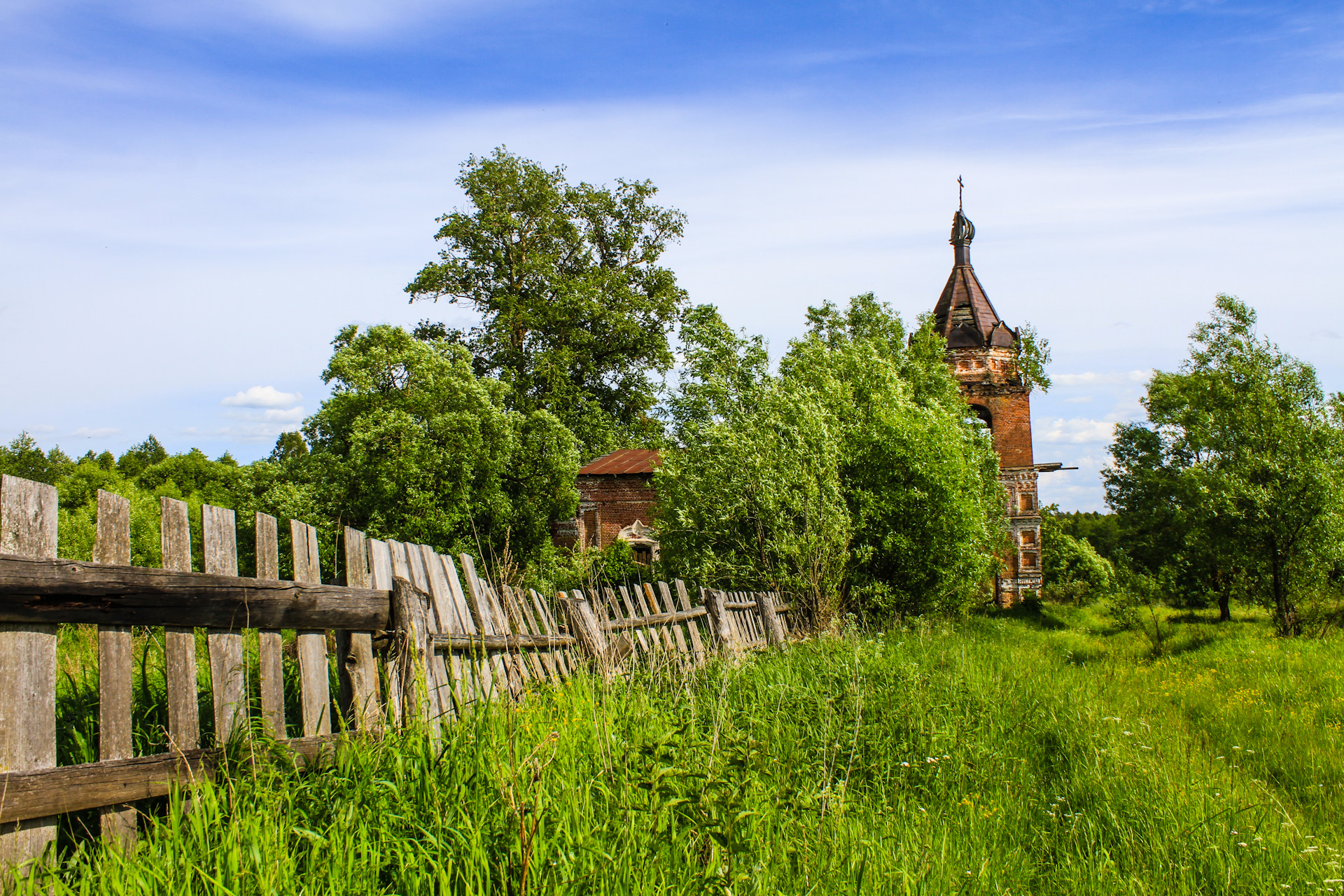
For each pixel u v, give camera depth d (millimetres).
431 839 2879
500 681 5383
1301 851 4496
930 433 16672
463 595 5645
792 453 14773
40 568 3049
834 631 12547
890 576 16078
